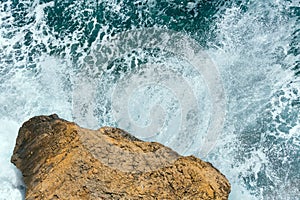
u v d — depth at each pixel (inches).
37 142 336.2
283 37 537.0
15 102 481.7
